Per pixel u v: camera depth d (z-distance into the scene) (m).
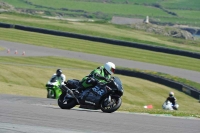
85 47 184.62
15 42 182.50
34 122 25.39
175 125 29.30
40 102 49.84
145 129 25.92
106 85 37.56
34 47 174.25
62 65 136.88
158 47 188.62
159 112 43.50
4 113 28.62
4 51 159.25
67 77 115.25
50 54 159.75
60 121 26.77
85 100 37.97
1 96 55.09
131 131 24.67
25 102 48.22
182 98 99.12
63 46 181.88
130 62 157.62
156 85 112.00
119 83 37.66
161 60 166.75
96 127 25.30
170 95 68.88
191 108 87.56
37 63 135.75
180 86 107.06
